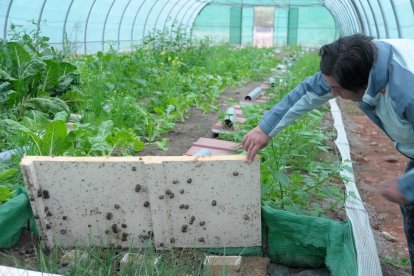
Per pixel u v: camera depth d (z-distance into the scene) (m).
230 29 23.17
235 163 2.59
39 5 10.20
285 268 2.85
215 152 4.58
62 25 11.45
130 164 2.62
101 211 2.75
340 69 1.84
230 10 22.83
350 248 2.60
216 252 2.81
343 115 8.38
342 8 17.59
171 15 18.92
